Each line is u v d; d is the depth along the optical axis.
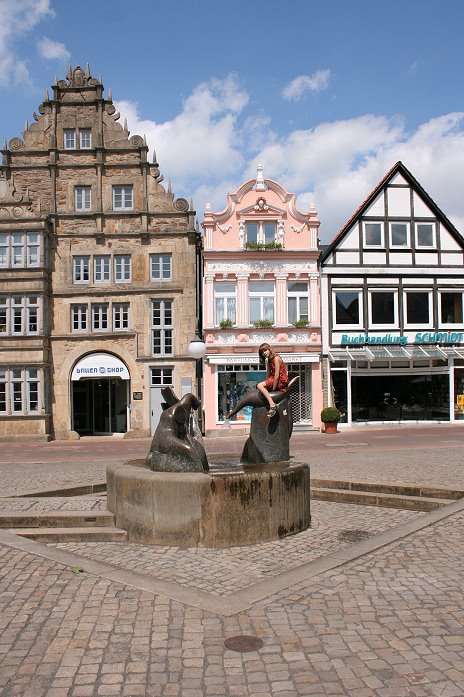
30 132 32.50
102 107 32.62
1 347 30.64
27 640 5.09
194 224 32.06
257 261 31.89
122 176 32.38
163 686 4.32
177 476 8.36
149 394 31.31
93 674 4.50
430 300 33.34
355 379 32.66
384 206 33.19
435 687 4.25
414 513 10.61
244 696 4.17
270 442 10.19
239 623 5.38
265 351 10.45
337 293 32.62
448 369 32.97
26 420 30.45
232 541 8.26
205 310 31.59
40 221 31.14
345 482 12.31
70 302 31.53
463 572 6.77
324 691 4.22
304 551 8.05
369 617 5.48
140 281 31.70
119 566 7.42
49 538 8.73
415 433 28.12
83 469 17.22
